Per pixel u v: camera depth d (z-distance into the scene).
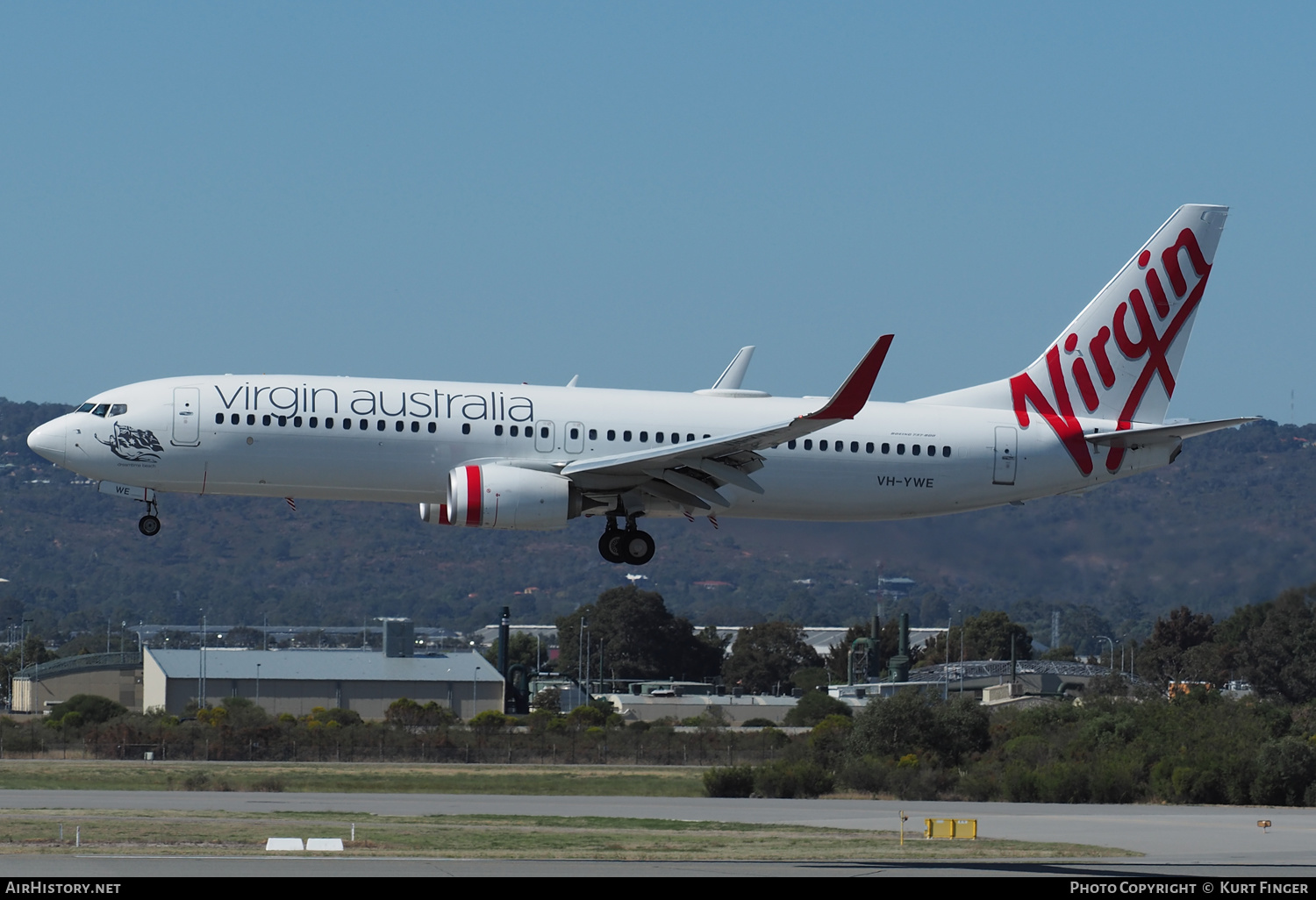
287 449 151.00
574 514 159.50
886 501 165.25
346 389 154.00
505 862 108.50
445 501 155.75
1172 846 143.00
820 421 143.62
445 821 147.62
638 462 149.38
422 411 153.38
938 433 166.25
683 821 157.88
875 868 114.94
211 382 153.12
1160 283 175.00
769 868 111.56
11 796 165.75
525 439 154.38
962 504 168.38
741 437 146.38
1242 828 165.00
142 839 116.38
